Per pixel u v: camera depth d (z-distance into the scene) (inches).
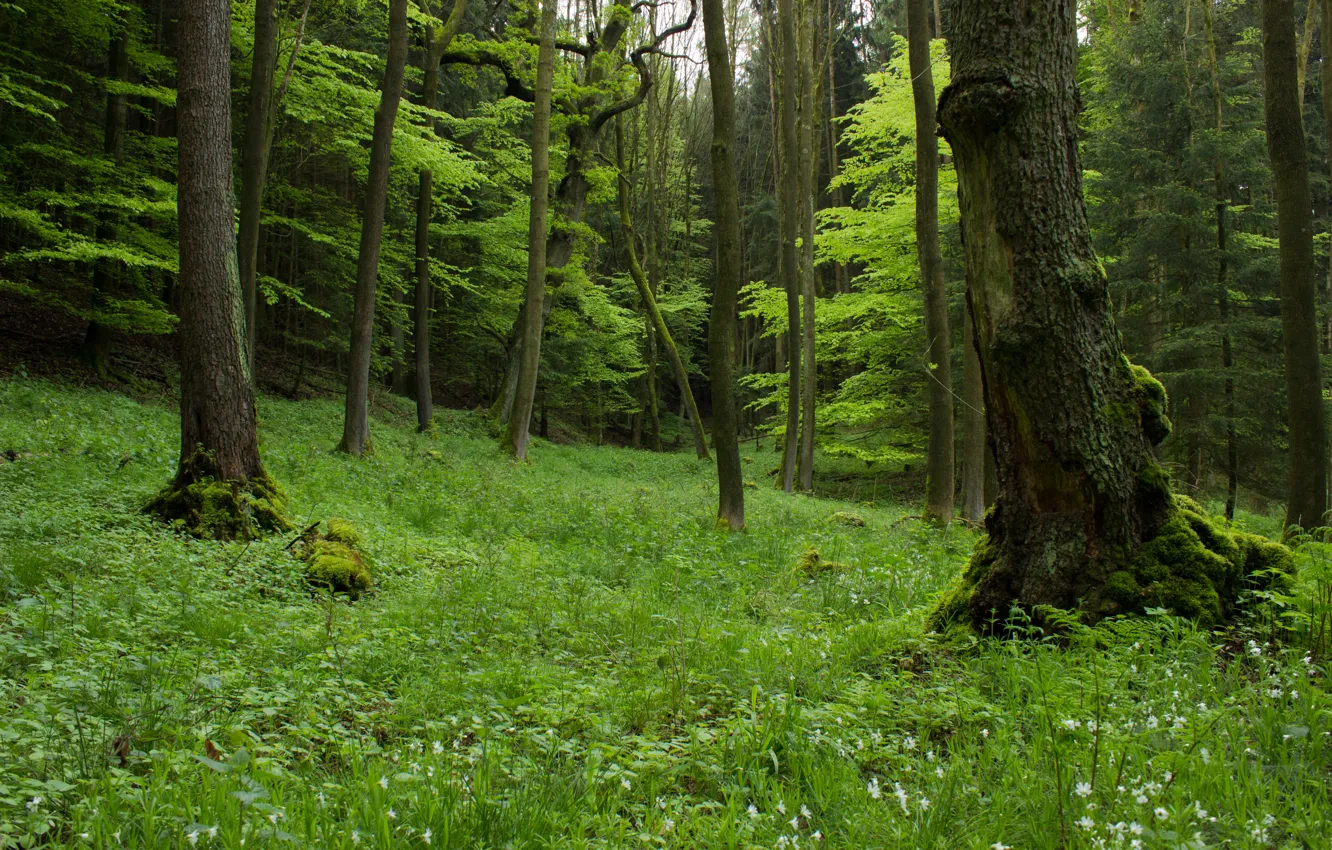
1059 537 208.8
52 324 767.7
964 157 215.0
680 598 292.7
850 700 160.6
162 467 430.6
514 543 378.9
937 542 440.8
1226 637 191.8
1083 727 137.7
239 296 350.9
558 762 136.0
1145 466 207.9
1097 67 808.3
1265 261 696.4
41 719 132.3
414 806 113.5
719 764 139.6
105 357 704.4
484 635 228.1
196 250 337.1
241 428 346.3
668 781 134.6
